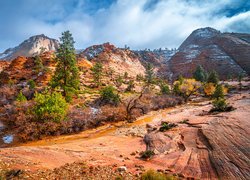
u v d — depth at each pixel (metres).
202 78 91.56
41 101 28.64
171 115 36.41
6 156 11.00
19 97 35.78
